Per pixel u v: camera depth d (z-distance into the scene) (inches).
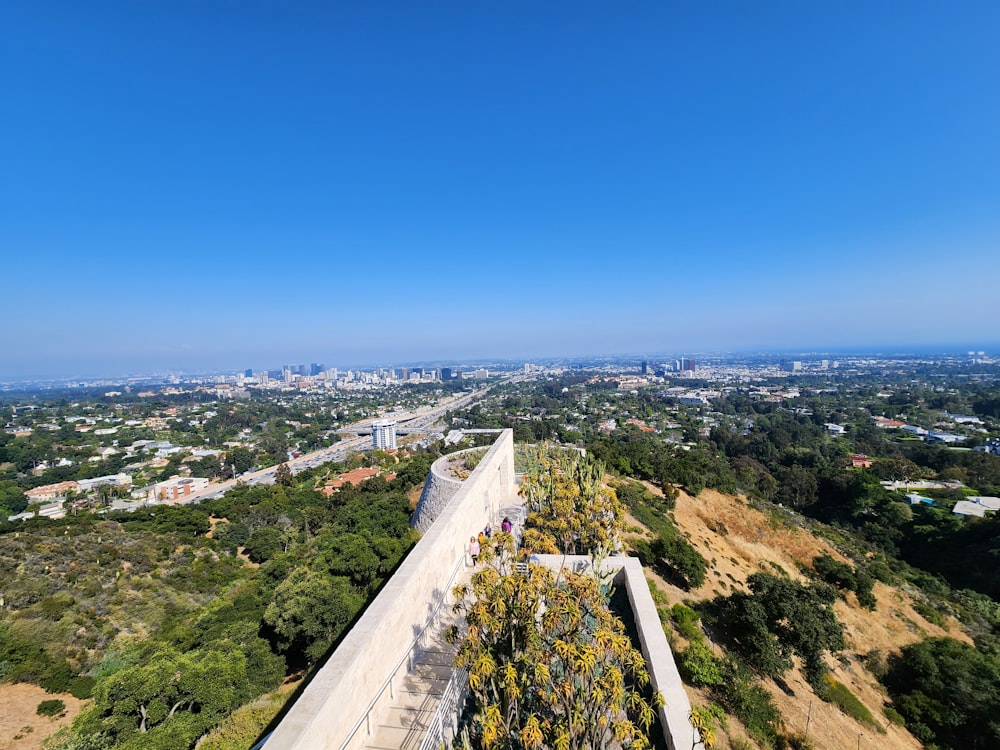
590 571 448.5
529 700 237.1
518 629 242.4
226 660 565.0
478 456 1039.0
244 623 687.1
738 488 1668.3
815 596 609.3
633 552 706.8
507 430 1003.9
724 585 757.9
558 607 243.9
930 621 911.7
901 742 519.5
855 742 455.2
